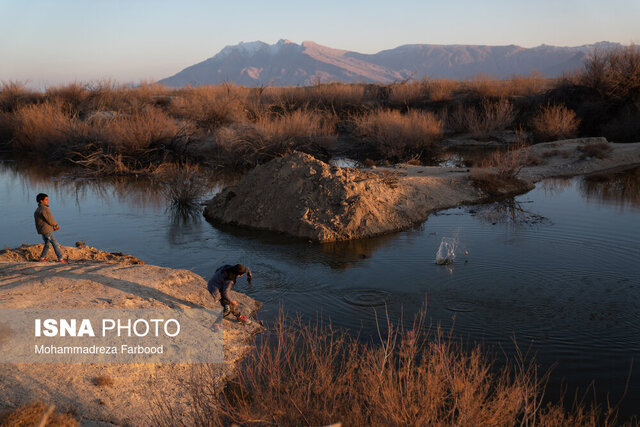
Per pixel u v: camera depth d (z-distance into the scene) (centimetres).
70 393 559
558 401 572
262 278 1012
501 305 854
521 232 1309
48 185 2183
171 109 3584
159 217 1577
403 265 1078
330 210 1388
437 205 1628
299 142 2709
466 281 970
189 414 551
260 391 523
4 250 1014
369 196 1439
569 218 1442
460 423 441
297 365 622
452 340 728
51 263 923
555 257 1096
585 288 919
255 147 2638
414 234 1334
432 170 2081
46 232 957
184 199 1739
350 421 466
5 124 3394
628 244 1172
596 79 3303
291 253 1180
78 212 1645
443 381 501
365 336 746
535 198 1756
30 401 532
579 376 627
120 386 590
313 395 527
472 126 3366
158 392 593
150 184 2216
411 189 1642
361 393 530
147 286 838
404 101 3809
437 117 3588
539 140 3066
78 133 2819
